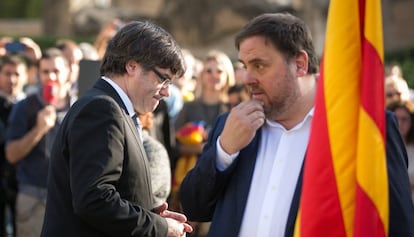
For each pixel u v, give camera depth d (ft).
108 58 12.32
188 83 27.58
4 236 24.63
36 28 93.45
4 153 23.71
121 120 11.75
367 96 11.28
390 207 11.75
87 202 11.25
